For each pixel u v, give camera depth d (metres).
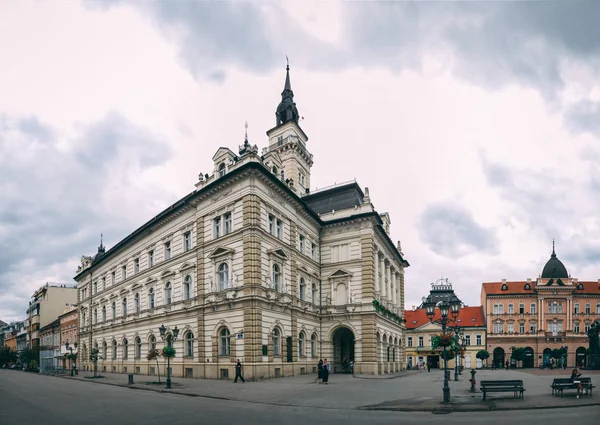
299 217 52.50
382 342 57.06
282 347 45.00
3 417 20.94
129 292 62.56
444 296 119.31
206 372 43.75
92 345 74.44
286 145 68.44
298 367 47.97
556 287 105.81
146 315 56.41
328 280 56.34
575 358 102.75
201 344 44.94
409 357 109.56
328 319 55.09
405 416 21.16
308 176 72.62
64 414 21.77
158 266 55.22
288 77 74.88
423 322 113.50
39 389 37.09
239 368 38.38
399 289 75.44
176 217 52.97
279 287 46.22
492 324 107.81
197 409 23.38
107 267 72.38
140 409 23.44
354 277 54.66
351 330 53.56
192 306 47.19
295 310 48.28
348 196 60.00
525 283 111.00
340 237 56.81
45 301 131.00
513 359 102.00
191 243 49.78
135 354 58.72
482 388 26.34
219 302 43.31
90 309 77.31
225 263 44.44
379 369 53.81
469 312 115.38
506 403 24.78
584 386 27.67
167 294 53.28
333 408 23.86
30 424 18.88
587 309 105.88
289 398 27.92
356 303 53.59
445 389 25.59
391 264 68.00
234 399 27.83
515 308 107.69
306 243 54.25
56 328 110.94
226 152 46.84
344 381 41.44
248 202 42.69
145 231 58.84
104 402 26.73
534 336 104.69
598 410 22.72
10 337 172.88
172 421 19.52
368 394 29.88
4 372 86.81
